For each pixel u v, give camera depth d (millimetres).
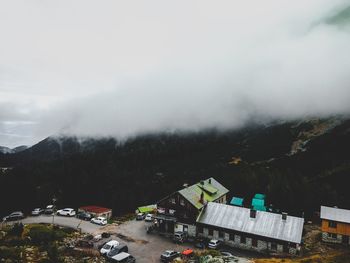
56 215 78500
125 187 113875
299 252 54812
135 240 59531
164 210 67500
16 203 84312
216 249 56312
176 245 57375
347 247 58281
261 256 53969
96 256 48188
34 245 51344
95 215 78562
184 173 155625
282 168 141500
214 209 65562
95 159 168875
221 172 124438
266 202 92125
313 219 81250
